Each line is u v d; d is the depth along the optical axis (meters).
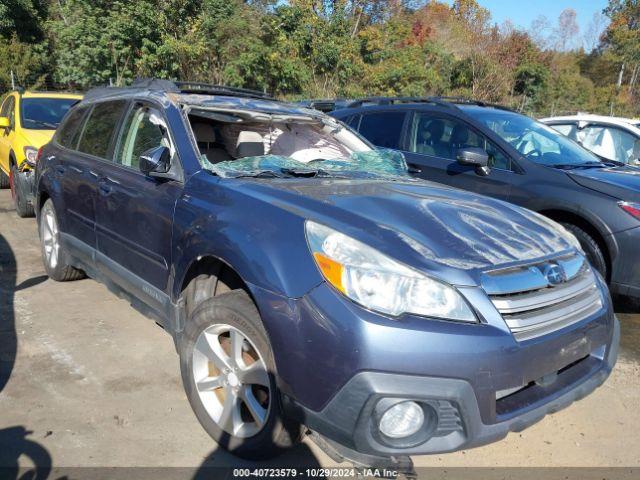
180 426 2.87
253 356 2.54
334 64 23.47
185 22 19.38
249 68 20.03
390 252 2.21
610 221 4.38
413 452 2.10
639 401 3.41
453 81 29.11
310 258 2.23
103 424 2.85
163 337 3.91
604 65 46.44
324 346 2.08
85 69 18.19
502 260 2.34
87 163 4.03
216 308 2.56
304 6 23.16
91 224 3.90
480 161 4.88
